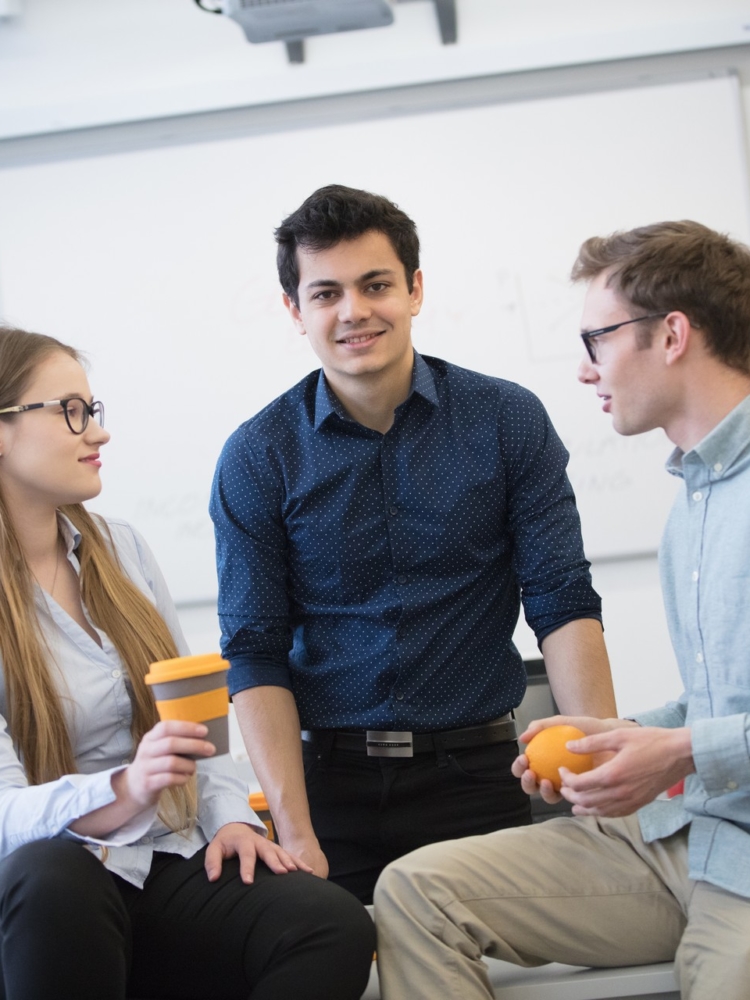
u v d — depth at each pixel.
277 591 1.92
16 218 3.76
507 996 1.41
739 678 1.36
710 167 3.61
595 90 3.63
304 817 1.74
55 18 3.79
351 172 3.70
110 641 1.61
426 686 1.85
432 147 3.67
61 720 1.53
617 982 1.40
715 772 1.26
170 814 1.54
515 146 3.65
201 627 3.75
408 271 1.84
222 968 1.41
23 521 1.62
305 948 1.33
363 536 1.88
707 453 1.42
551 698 2.38
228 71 3.74
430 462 1.88
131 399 3.75
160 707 1.27
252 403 3.73
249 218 3.71
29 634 1.54
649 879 1.44
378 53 3.71
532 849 1.47
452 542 1.87
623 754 1.28
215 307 3.72
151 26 3.77
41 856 1.28
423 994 1.36
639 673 3.65
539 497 1.89
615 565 3.65
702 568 1.42
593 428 3.64
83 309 3.74
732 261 1.42
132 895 1.46
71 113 3.71
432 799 1.85
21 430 1.58
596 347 1.50
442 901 1.38
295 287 1.82
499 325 3.67
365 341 1.77
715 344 1.42
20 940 1.24
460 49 3.66
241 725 1.85
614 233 1.54
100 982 1.26
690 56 3.62
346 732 1.88
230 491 1.93
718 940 1.28
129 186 3.73
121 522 1.83
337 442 1.89
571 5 3.66
